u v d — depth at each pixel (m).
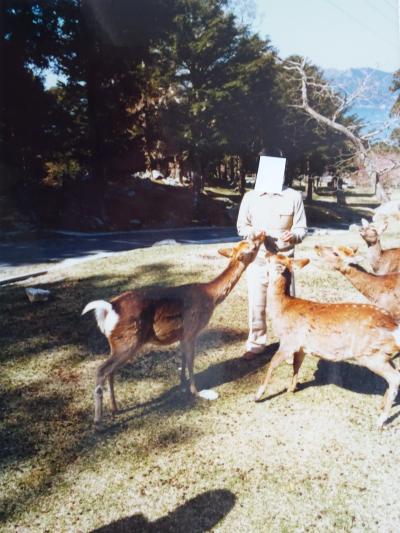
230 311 4.42
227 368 3.29
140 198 13.59
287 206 3.18
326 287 5.18
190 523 1.91
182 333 2.66
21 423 2.58
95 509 1.99
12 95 6.81
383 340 2.49
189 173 15.41
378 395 2.96
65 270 6.41
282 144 9.98
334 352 2.63
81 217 10.99
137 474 2.19
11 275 6.37
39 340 3.57
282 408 2.78
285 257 2.80
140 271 5.97
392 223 9.80
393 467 2.24
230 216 14.86
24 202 10.07
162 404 2.77
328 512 1.96
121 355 2.45
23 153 9.40
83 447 2.38
